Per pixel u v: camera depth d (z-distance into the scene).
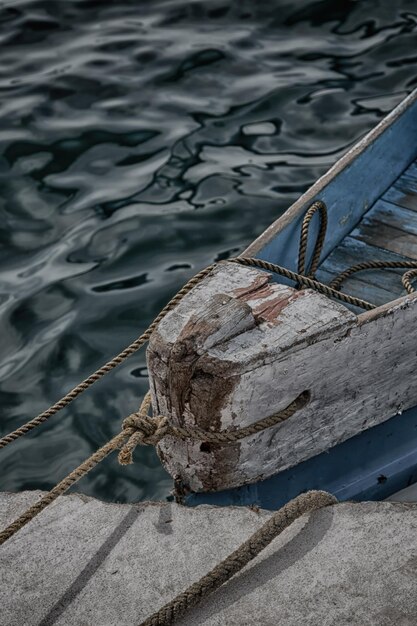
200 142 7.97
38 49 9.20
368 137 5.77
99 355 6.17
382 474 4.39
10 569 3.44
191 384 3.70
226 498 4.14
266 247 4.76
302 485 4.27
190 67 8.88
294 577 3.34
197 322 3.68
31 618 3.29
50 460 5.57
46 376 6.04
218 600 3.29
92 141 8.00
